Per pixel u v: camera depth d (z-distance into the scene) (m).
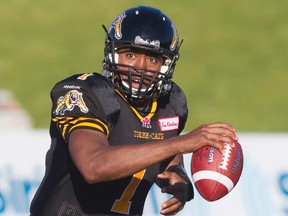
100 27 50.12
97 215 13.41
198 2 52.56
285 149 26.05
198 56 46.94
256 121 41.19
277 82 44.97
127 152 11.54
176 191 14.27
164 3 52.44
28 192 24.77
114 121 12.98
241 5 52.62
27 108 41.44
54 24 50.38
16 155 25.05
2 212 24.58
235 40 48.94
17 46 48.00
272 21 51.28
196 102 42.50
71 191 13.28
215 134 11.80
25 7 52.22
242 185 25.55
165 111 13.98
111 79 13.18
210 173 12.53
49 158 13.61
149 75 13.15
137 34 12.98
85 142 11.96
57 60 46.59
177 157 14.94
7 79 44.47
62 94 12.72
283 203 25.61
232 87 44.12
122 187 13.41
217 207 25.14
